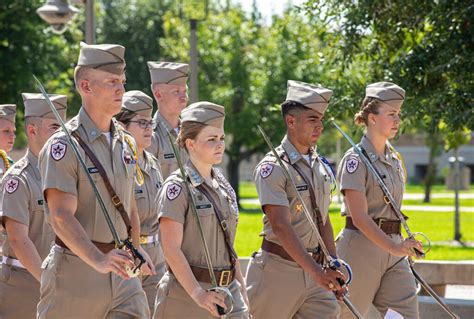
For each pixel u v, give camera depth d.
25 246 12.64
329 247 12.45
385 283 13.77
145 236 14.05
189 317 10.91
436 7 18.38
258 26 55.84
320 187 12.30
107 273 10.61
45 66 38.84
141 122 14.12
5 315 13.33
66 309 10.59
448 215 46.41
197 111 10.94
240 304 11.05
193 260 10.88
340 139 59.31
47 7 22.95
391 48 19.73
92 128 10.52
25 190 12.83
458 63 18.23
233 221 11.11
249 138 52.69
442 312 15.97
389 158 13.85
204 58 53.84
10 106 14.84
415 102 18.77
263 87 51.78
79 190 10.37
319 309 12.32
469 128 18.58
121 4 72.88
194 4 51.44
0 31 37.44
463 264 18.59
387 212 13.59
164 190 10.83
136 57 71.69
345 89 19.64
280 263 12.22
